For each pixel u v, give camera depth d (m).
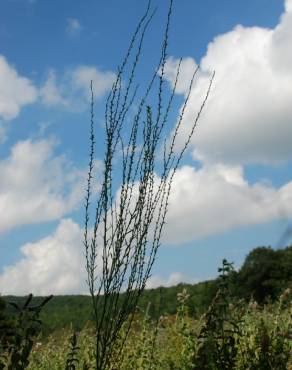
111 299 5.47
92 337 8.41
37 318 5.36
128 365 7.70
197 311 8.27
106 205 5.62
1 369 5.28
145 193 5.67
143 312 8.10
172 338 7.94
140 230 5.58
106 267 5.50
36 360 8.84
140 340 8.06
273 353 6.69
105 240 5.55
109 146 5.77
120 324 5.48
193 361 6.29
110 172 5.71
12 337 5.24
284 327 7.52
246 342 7.01
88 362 7.54
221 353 6.22
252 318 8.11
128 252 5.53
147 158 5.76
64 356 8.91
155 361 7.86
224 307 6.34
